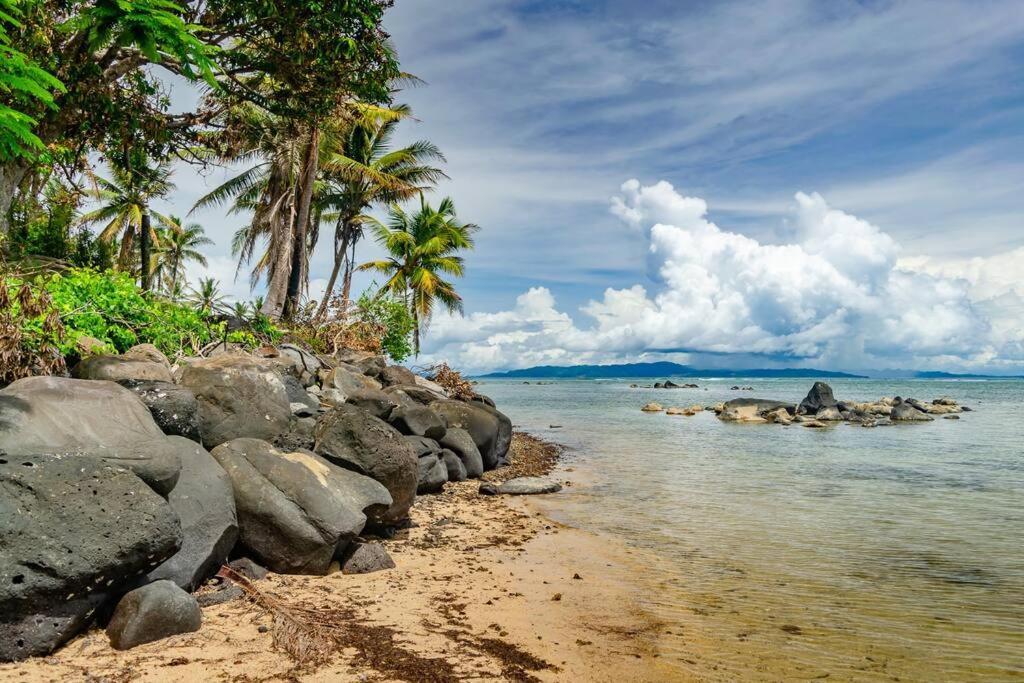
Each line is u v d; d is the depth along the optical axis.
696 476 17.20
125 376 9.42
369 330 27.39
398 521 10.01
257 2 14.86
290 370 16.84
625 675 5.62
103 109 14.52
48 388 6.61
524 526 11.16
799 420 37.25
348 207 36.19
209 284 17.25
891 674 5.77
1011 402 64.00
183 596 5.62
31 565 4.91
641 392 97.56
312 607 6.49
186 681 4.76
